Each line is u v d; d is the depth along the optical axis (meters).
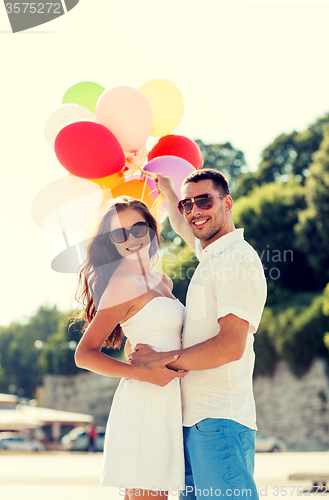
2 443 26.59
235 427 2.86
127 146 3.76
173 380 2.97
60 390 41.44
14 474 11.48
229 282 2.82
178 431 2.90
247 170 42.25
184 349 2.80
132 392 2.92
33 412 33.66
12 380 66.69
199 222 3.12
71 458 19.12
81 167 3.41
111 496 7.46
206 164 42.12
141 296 2.94
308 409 25.83
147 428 2.84
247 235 30.95
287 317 27.06
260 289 2.88
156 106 4.23
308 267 29.98
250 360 3.05
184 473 2.89
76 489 8.60
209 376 2.90
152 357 2.82
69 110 3.79
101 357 2.80
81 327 3.30
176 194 3.87
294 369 26.39
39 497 7.52
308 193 30.59
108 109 3.69
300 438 25.88
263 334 27.67
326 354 25.70
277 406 26.89
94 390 39.06
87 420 30.86
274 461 14.43
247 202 31.95
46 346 45.97
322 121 39.47
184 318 3.11
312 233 29.67
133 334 2.98
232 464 2.81
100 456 21.03
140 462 2.80
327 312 24.56
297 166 38.84
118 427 2.91
